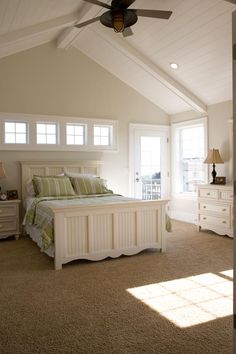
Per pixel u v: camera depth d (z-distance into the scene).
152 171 6.41
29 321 2.31
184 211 6.28
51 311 2.47
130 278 3.16
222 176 5.38
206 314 2.40
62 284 3.02
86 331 2.17
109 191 5.08
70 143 5.64
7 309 2.51
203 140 5.85
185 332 2.15
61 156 5.50
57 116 5.42
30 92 5.23
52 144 5.40
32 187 4.83
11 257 3.92
